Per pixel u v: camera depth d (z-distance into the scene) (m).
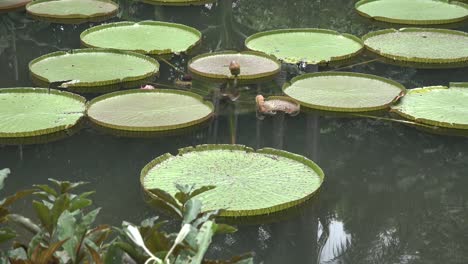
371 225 6.62
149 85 9.25
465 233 6.56
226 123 8.50
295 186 6.77
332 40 11.32
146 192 6.70
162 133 8.09
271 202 6.45
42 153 7.80
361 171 7.59
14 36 11.80
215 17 13.11
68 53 10.43
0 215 4.17
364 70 10.37
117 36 11.34
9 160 7.64
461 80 10.12
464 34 11.64
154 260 3.57
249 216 6.38
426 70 10.49
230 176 6.91
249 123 8.53
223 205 6.37
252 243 6.24
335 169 7.61
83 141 8.02
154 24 11.93
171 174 6.95
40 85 9.55
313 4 13.98
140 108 8.55
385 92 9.23
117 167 7.51
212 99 9.12
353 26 12.61
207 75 9.69
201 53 10.98
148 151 7.81
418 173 7.61
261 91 9.43
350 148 8.05
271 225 6.46
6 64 10.49
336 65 10.52
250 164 7.20
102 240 3.99
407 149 8.09
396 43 11.21
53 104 8.67
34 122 8.14
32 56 10.88
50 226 3.93
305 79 9.66
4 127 7.99
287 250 6.14
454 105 8.88
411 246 6.27
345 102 8.88
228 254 6.05
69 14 12.46
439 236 6.48
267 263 5.95
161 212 6.62
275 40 11.25
